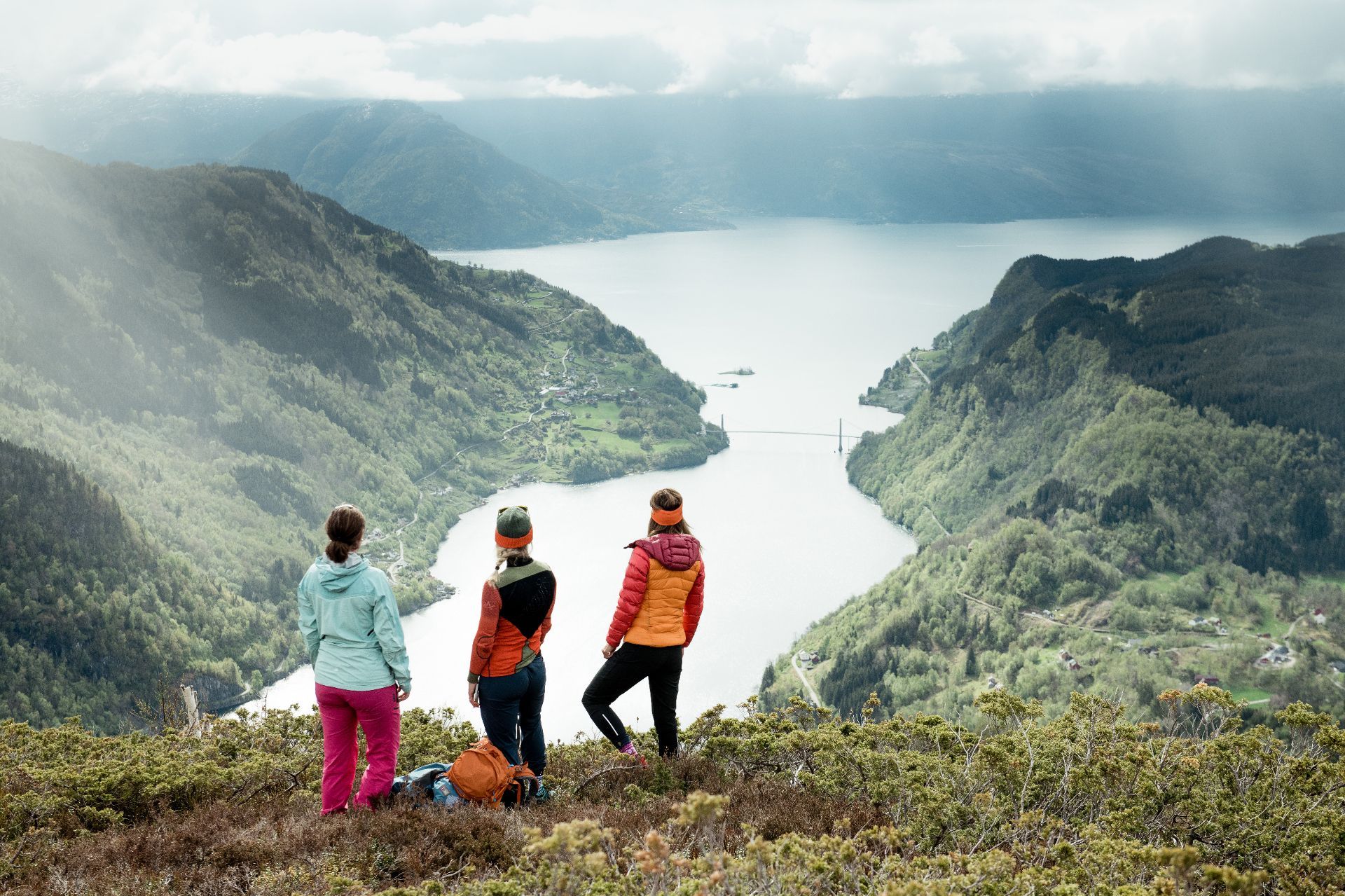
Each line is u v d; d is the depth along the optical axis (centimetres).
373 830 777
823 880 586
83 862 772
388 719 869
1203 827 798
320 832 791
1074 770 864
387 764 875
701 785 951
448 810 841
